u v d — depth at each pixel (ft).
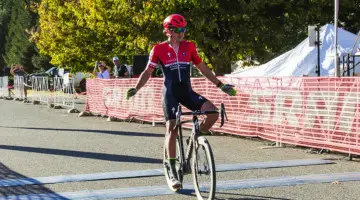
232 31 67.92
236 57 73.61
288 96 29.55
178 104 17.51
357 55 45.96
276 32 68.74
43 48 99.91
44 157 26.71
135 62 55.36
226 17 65.87
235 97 34.14
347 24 78.02
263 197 17.80
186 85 17.44
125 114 47.57
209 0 62.03
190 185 19.85
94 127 42.11
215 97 36.11
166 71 17.39
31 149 29.60
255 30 68.13
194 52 17.65
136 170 22.85
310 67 49.52
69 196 18.28
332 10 70.33
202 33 66.08
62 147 30.32
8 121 48.75
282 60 52.75
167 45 17.43
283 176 21.25
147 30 71.92
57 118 51.88
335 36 43.78
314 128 27.81
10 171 22.99
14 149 29.71
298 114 28.84
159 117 42.68
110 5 76.38
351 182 20.08
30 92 100.58
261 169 22.82
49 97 77.36
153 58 17.39
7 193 18.83
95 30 85.51
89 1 79.15
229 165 23.71
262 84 31.68
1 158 26.55
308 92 28.12
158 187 19.57
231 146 30.14
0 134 37.47
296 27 73.82
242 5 63.93
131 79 45.88
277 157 26.03
